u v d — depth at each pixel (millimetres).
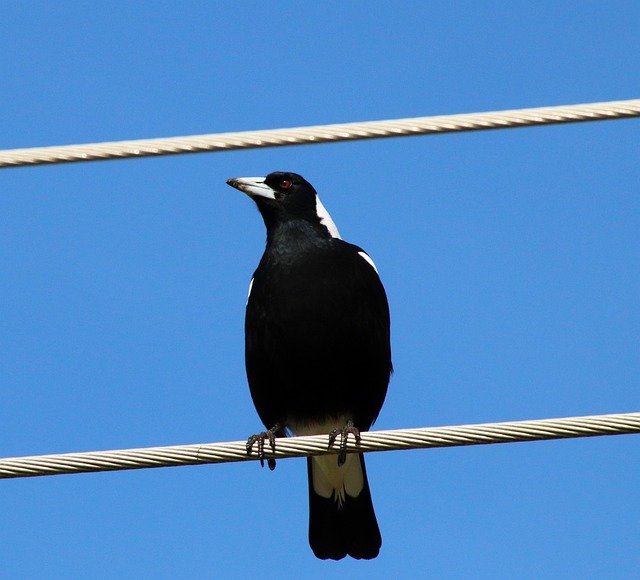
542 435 8820
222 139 9781
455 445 8977
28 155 9891
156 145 9836
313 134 9773
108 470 8992
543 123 9602
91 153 9859
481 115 9656
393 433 9109
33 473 8922
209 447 9156
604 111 9539
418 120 9688
